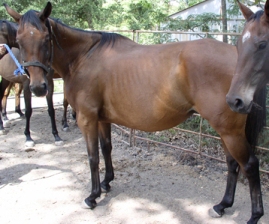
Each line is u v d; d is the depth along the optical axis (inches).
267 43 69.0
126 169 142.4
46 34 95.5
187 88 86.0
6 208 112.4
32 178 136.3
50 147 175.8
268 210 106.1
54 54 106.8
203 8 388.2
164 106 90.4
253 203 92.3
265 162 136.8
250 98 70.7
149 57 92.4
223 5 224.8
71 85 105.7
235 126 83.1
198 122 174.1
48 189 126.0
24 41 93.3
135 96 93.5
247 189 120.7
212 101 82.2
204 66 82.0
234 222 100.9
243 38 71.3
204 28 227.6
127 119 100.0
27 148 171.2
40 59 95.2
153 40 213.3
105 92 100.4
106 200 116.6
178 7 762.8
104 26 507.2
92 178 110.1
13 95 332.2
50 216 107.2
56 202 116.2
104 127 118.0
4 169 146.6
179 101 88.7
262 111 90.3
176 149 162.4
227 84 79.6
